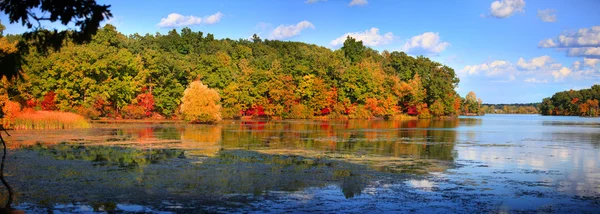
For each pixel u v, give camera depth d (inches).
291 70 3782.0
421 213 578.2
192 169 878.4
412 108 4355.3
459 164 979.9
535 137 1788.9
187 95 2583.7
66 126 1921.8
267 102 3481.8
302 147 1298.0
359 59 4827.8
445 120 3978.8
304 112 3597.4
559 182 780.6
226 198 643.5
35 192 666.2
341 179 792.9
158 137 1577.3
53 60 2522.1
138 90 2935.5
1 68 487.5
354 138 1656.0
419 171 883.4
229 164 948.6
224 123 2743.6
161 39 4503.0
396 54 5280.5
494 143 1488.7
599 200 653.9
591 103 6707.7
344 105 3838.6
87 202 613.6
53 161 953.5
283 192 685.3
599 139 1695.4
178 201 623.8
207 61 3400.6
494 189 719.7
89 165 909.2
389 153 1169.4
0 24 1943.9
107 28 3299.7
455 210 593.3
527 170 903.7
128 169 868.6
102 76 2741.1
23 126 1787.6
